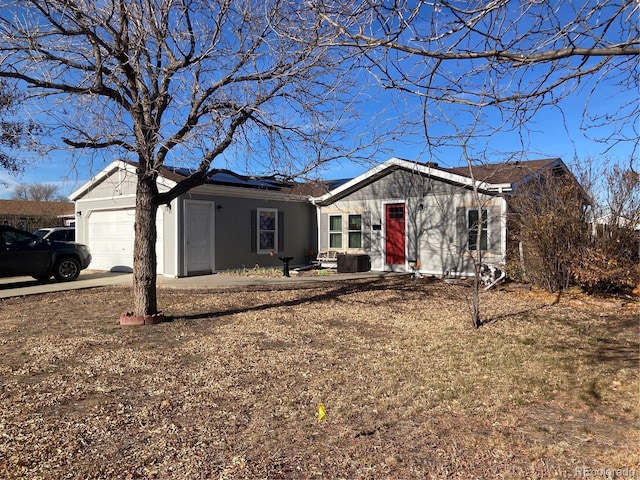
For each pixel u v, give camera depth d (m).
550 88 3.01
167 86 7.25
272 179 8.37
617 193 10.49
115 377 5.01
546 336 6.82
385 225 15.55
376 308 9.02
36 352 5.92
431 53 2.77
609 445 3.52
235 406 4.26
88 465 3.22
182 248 14.35
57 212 32.75
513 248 12.39
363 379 4.97
